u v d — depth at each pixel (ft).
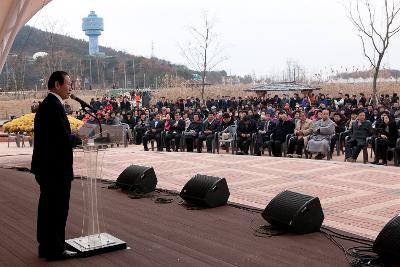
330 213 21.72
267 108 67.51
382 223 19.85
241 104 89.10
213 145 49.24
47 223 14.88
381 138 38.58
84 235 17.89
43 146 14.33
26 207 23.13
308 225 17.80
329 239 17.07
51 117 14.26
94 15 248.32
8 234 18.29
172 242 16.89
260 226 18.85
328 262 14.62
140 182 25.64
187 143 51.29
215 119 50.62
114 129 15.03
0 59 72.43
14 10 57.31
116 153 47.16
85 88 183.21
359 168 34.14
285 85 96.17
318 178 30.55
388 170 33.04
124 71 224.53
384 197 24.71
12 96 148.46
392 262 14.12
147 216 20.83
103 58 248.52
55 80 14.48
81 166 36.11
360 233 18.47
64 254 15.10
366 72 134.82
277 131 45.70
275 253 15.53
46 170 14.43
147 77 230.48
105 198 24.86
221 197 22.53
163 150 54.03
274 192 26.53
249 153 48.67
